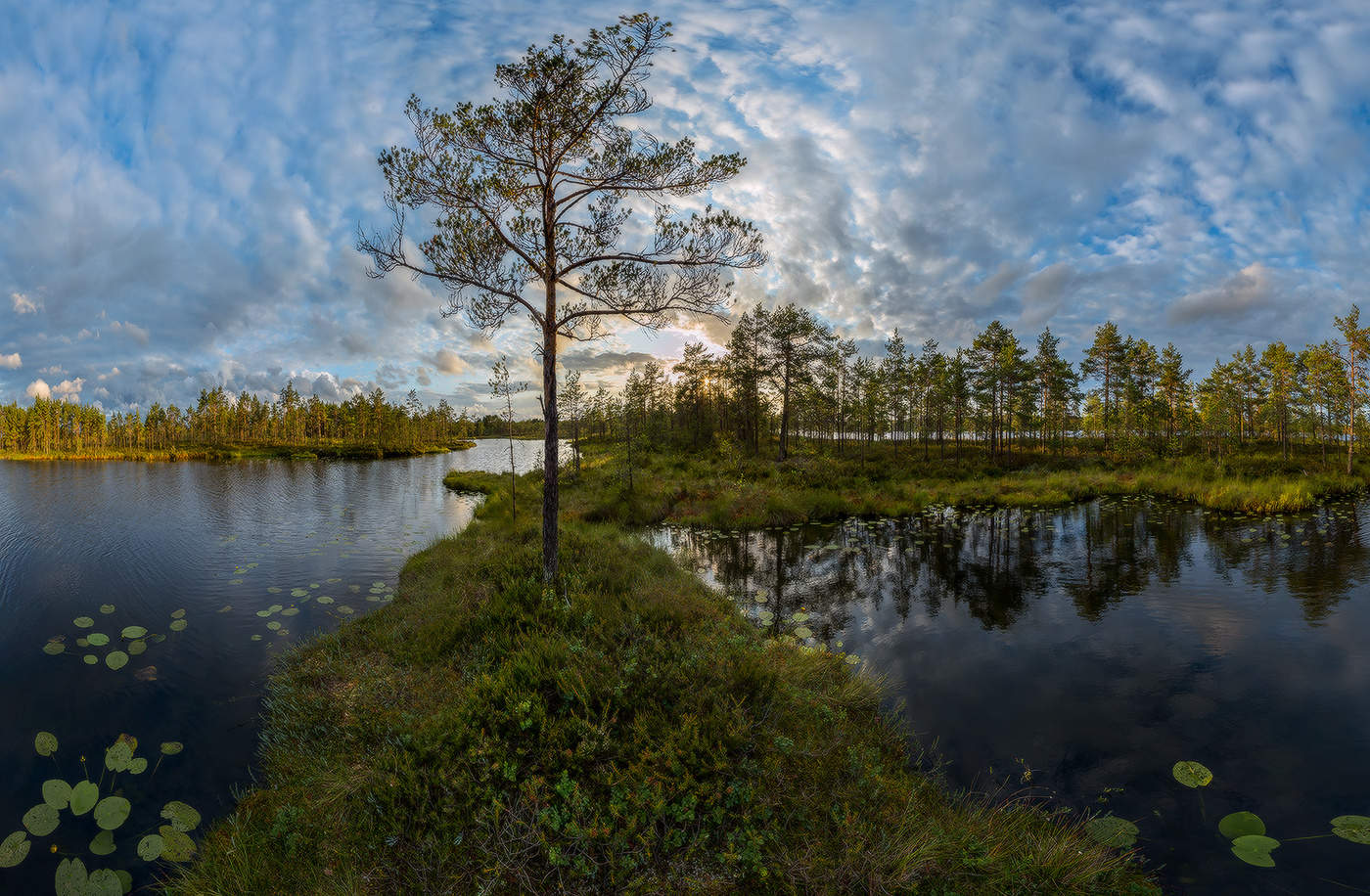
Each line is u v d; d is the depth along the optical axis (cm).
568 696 502
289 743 564
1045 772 528
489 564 966
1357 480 2794
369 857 391
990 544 1552
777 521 1875
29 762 558
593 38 720
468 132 759
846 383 4647
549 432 839
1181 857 419
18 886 416
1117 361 4778
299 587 1145
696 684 537
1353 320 3306
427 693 619
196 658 787
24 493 2917
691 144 785
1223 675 732
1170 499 2425
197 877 397
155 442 8706
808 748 493
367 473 4294
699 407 5547
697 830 397
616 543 1277
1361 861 413
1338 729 599
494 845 386
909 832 414
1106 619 945
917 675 738
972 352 4328
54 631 912
